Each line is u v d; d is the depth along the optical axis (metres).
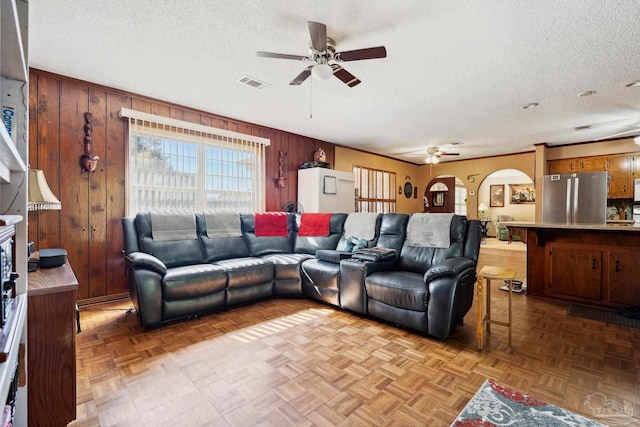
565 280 3.45
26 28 1.13
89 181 3.12
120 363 1.99
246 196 4.42
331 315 2.93
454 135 5.29
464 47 2.40
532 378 1.83
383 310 2.65
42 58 2.62
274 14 2.01
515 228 4.10
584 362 2.03
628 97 3.46
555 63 2.67
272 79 3.01
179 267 2.97
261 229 3.91
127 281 3.36
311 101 3.62
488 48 2.42
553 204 4.97
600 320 2.84
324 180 4.92
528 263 3.69
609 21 2.06
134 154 3.37
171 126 3.65
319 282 3.20
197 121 3.93
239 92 3.35
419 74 2.89
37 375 1.32
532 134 5.20
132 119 3.34
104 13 2.01
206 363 2.00
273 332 2.51
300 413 1.52
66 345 1.38
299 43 2.37
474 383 1.78
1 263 0.66
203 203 3.94
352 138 5.54
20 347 1.10
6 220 0.59
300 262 3.45
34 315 1.31
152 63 2.69
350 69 2.78
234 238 3.66
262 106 3.80
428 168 8.32
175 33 2.23
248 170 4.45
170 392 1.68
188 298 2.72
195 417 1.49
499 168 7.11
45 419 1.33
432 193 9.46
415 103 3.67
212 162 4.04
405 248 3.10
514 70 2.81
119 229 3.30
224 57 2.58
